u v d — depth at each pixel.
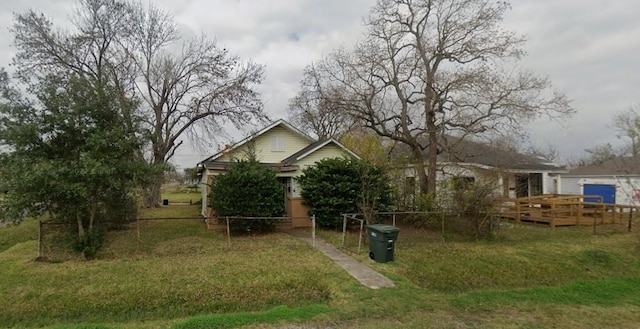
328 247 11.66
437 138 18.53
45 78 9.97
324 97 19.61
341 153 17.98
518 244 12.02
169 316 6.57
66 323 6.33
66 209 10.12
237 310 6.75
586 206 16.53
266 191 14.28
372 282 7.93
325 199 14.72
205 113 26.62
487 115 16.70
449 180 15.55
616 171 23.38
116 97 10.81
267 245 11.91
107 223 11.77
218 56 26.58
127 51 24.95
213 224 15.30
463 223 13.43
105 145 9.72
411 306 6.46
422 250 11.05
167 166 11.64
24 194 9.16
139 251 10.99
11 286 7.85
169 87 26.64
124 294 7.34
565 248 11.40
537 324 5.75
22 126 9.26
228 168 14.79
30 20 21.34
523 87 16.27
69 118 9.68
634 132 15.77
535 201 16.39
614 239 12.86
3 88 9.51
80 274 8.52
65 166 9.30
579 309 6.48
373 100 19.45
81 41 22.92
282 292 7.46
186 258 10.00
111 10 24.08
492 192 13.20
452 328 5.53
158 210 24.89
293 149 20.36
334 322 5.73
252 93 26.61
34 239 13.17
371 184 14.55
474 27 16.50
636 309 6.54
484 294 7.21
